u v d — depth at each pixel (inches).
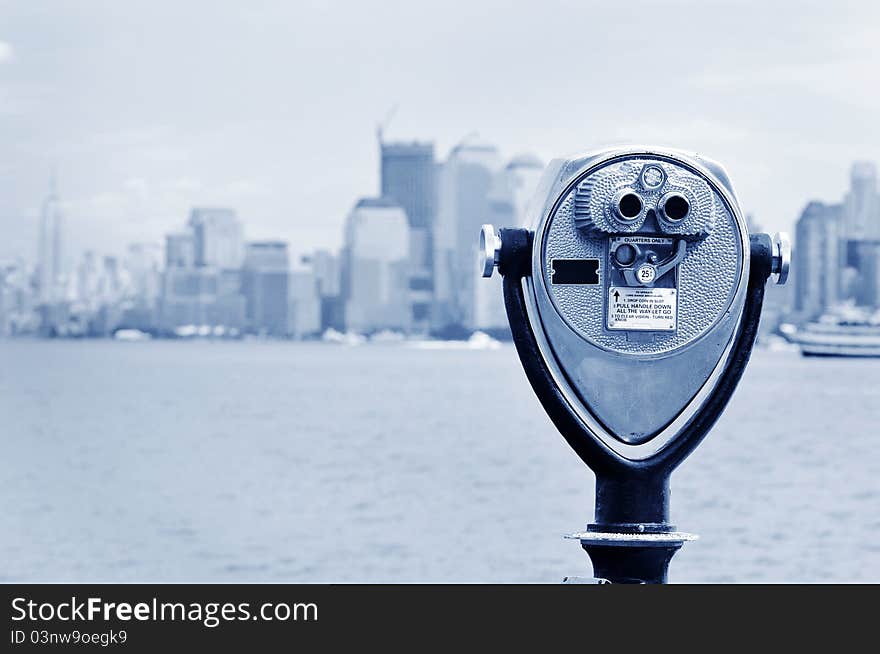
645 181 135.9
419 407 1948.8
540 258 136.4
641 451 137.7
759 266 139.3
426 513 756.0
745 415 1665.8
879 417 1625.2
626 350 136.6
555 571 547.8
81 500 823.1
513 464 1060.5
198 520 723.4
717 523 684.7
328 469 1024.2
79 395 2359.7
